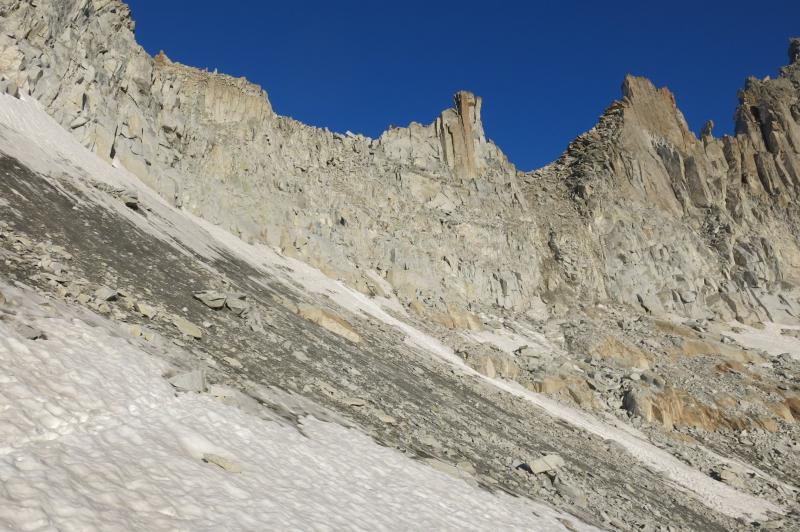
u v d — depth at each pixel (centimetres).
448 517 1487
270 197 6097
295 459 1395
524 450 2747
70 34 4341
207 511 964
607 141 11881
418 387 3203
